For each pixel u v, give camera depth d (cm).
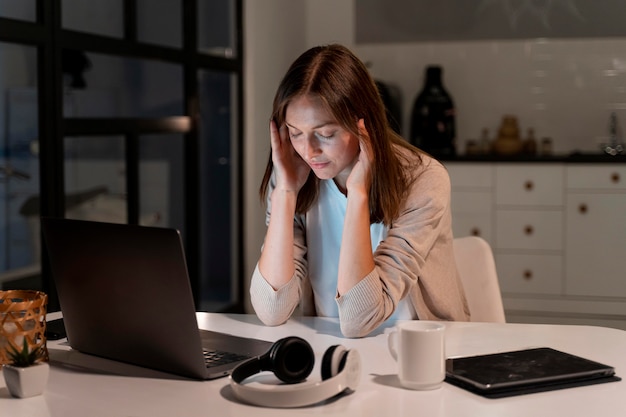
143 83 405
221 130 493
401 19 593
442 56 589
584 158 512
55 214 337
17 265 323
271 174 211
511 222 525
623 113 567
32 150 328
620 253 511
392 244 192
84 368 162
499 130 569
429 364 144
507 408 135
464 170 531
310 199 206
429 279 200
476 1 581
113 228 156
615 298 513
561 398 140
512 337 183
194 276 457
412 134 563
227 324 199
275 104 189
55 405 139
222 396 143
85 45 353
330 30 604
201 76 470
